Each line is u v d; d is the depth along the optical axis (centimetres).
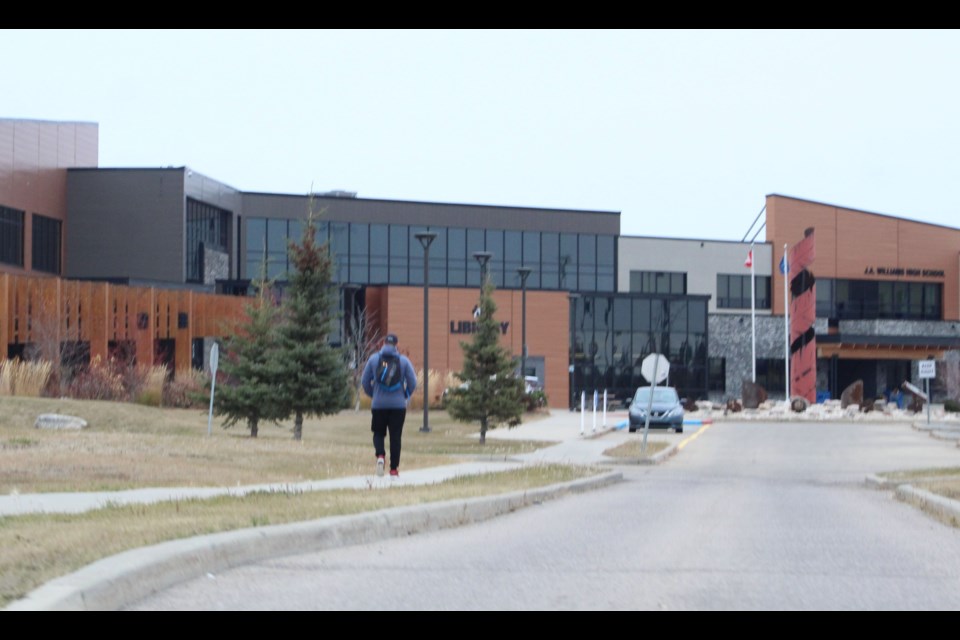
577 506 1948
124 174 7400
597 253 9531
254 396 3319
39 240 7144
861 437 5162
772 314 10206
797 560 1262
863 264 10494
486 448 3778
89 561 1009
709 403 8281
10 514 1423
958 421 6444
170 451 2481
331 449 2850
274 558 1225
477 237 9119
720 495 2259
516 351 8325
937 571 1191
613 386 8969
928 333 10575
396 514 1471
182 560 1072
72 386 4241
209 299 6000
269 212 8438
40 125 7100
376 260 8775
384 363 2159
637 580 1120
